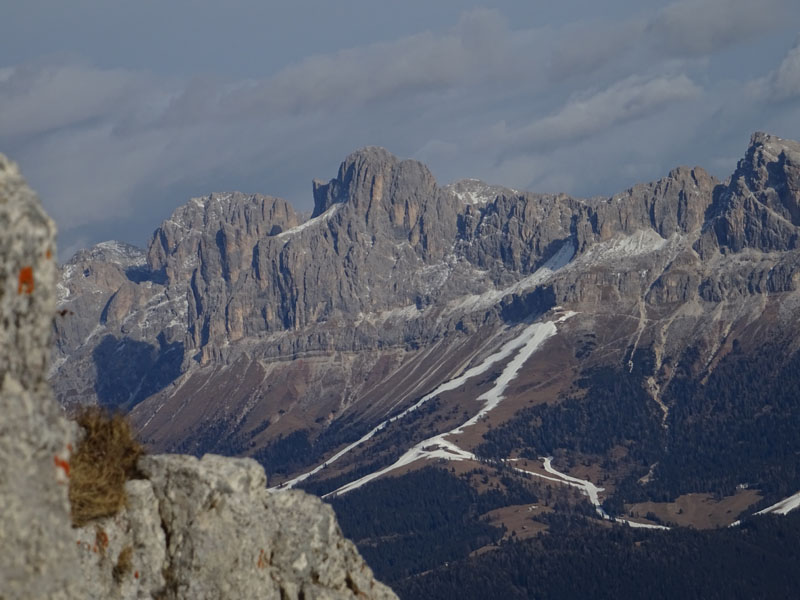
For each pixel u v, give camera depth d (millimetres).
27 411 23109
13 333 22875
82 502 29844
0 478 22469
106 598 29438
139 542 30812
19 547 22469
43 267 23344
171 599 30938
